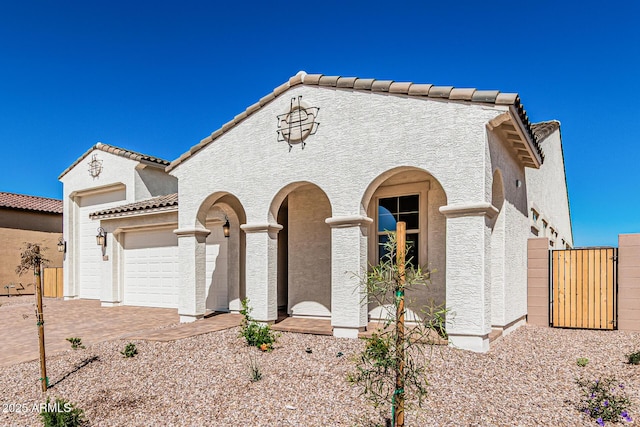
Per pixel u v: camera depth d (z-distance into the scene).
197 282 13.09
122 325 13.63
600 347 9.55
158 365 8.55
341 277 10.21
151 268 18.45
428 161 9.27
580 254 12.45
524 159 12.06
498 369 7.63
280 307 15.19
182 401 6.77
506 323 10.52
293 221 13.28
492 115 8.70
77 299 23.34
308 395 6.70
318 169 10.74
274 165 11.52
